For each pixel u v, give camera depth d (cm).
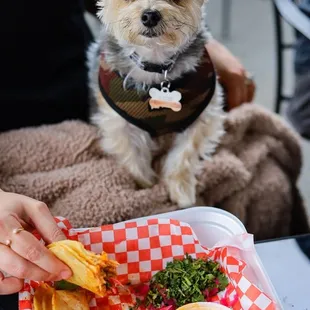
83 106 145
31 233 78
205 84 120
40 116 139
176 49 114
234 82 141
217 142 132
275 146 138
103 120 129
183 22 110
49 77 140
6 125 137
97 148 129
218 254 82
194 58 118
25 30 134
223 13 284
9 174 119
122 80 118
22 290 77
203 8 119
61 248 75
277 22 195
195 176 125
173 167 128
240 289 74
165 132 127
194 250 83
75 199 112
